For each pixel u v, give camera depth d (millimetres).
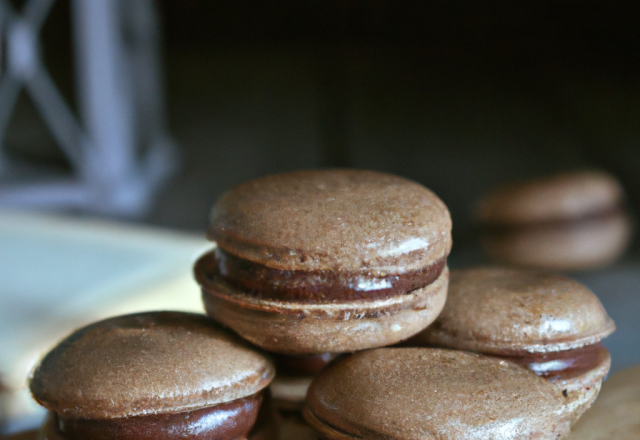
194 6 2438
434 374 203
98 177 1107
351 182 214
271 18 2449
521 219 511
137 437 201
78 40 1076
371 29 2381
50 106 1074
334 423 203
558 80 1764
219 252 216
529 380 203
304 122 1629
